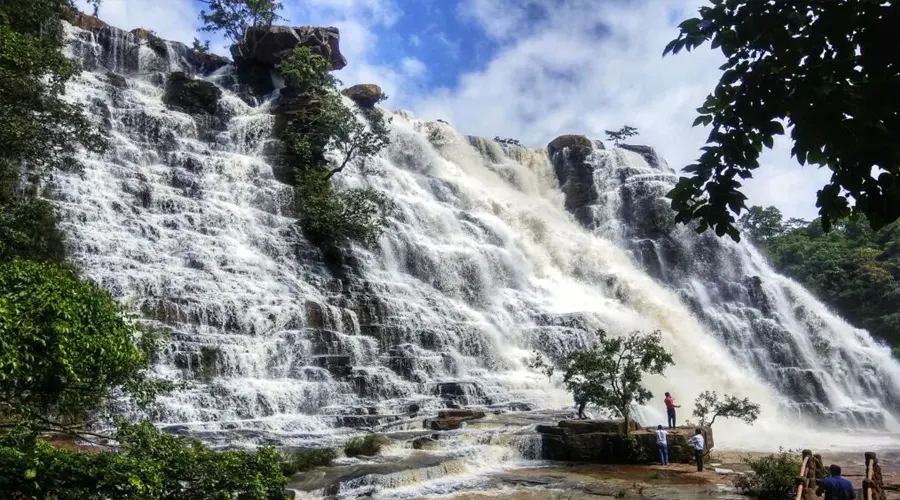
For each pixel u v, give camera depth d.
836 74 4.51
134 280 26.50
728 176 5.57
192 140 41.09
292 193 39.56
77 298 8.66
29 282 8.31
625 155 63.75
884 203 4.44
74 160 26.67
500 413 27.06
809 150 4.70
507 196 58.22
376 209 38.97
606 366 22.22
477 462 20.11
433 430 23.47
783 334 47.06
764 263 59.72
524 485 17.59
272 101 49.12
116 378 9.21
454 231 47.25
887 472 21.47
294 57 48.34
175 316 25.70
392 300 34.59
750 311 49.03
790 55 4.62
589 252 52.41
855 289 61.56
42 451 7.84
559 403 31.06
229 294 28.78
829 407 41.41
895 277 62.38
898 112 4.30
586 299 47.28
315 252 36.12
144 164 36.69
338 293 33.69
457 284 42.34
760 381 43.47
